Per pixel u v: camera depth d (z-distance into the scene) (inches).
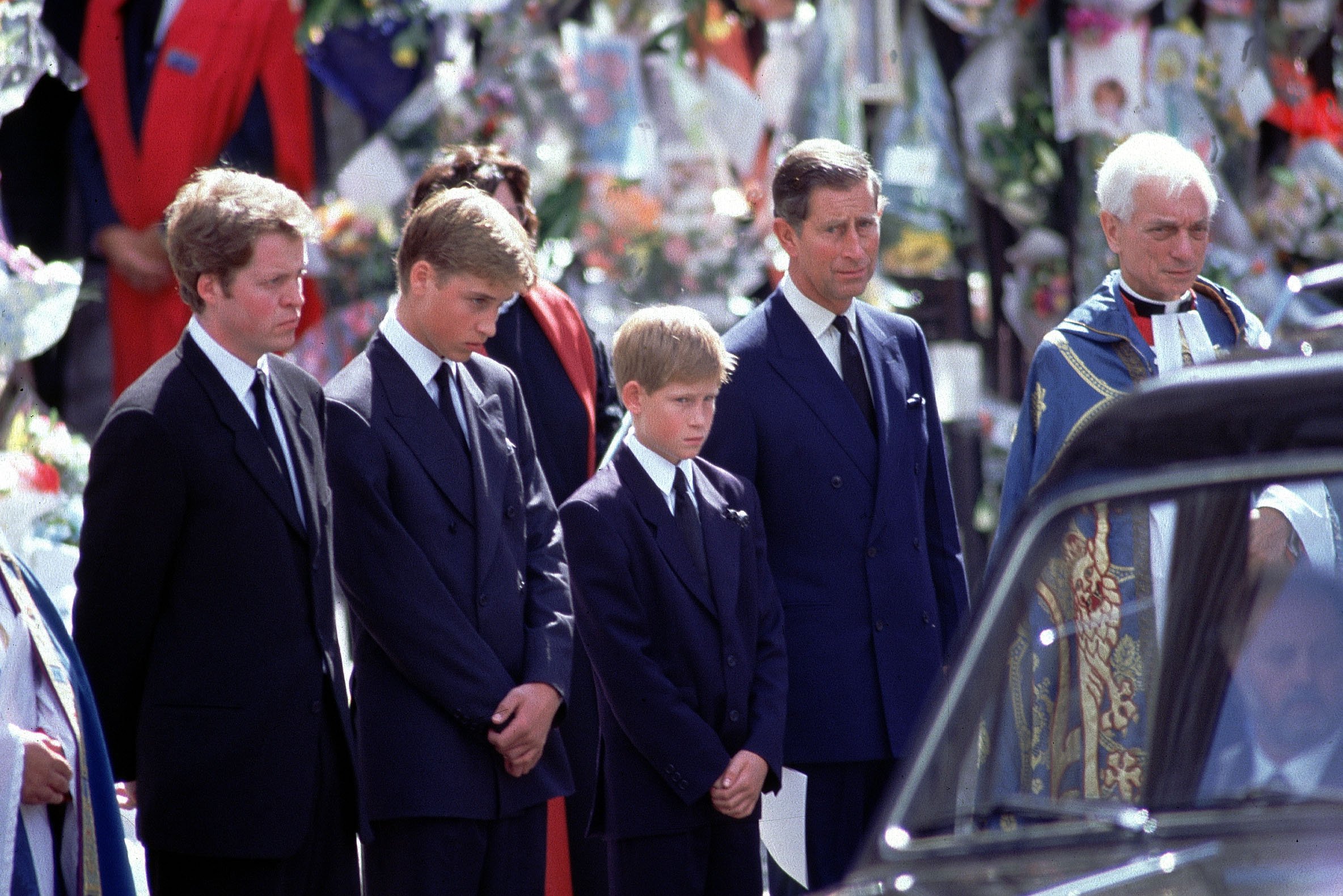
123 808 569.0
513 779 546.6
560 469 705.0
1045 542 367.2
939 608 636.7
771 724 561.9
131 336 860.6
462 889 534.9
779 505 611.5
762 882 576.1
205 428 501.4
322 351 884.0
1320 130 1117.7
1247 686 343.6
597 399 744.3
